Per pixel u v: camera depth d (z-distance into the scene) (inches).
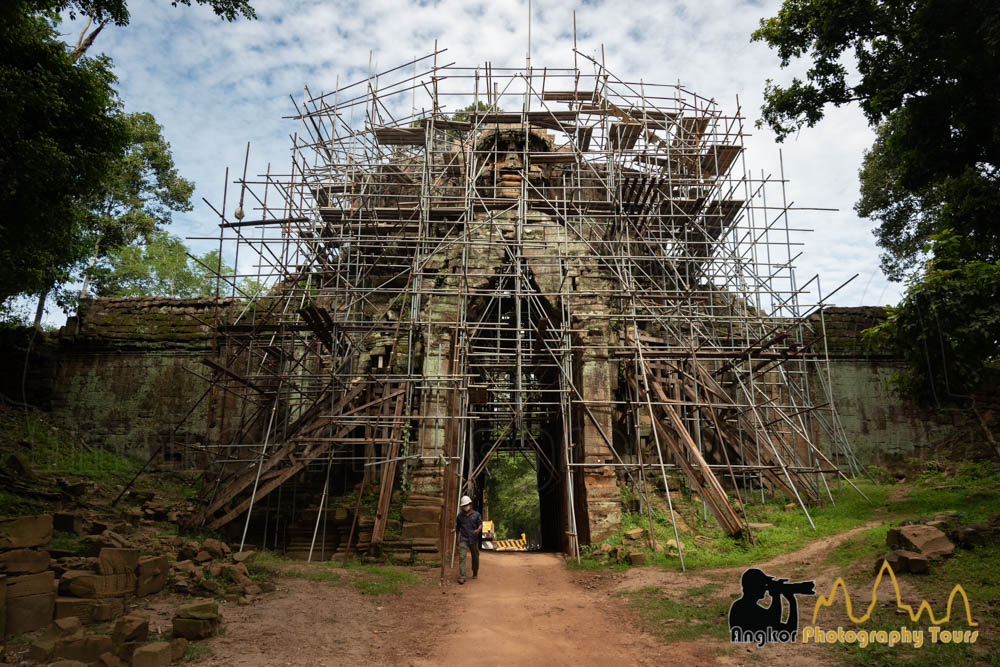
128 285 1333.7
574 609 422.3
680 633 342.3
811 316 900.6
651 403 647.1
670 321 730.2
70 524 458.6
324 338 688.4
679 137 868.0
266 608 374.0
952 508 527.8
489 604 438.9
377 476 673.0
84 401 856.9
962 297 488.7
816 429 840.3
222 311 875.4
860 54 545.0
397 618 392.5
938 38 474.6
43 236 550.9
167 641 288.0
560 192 885.8
